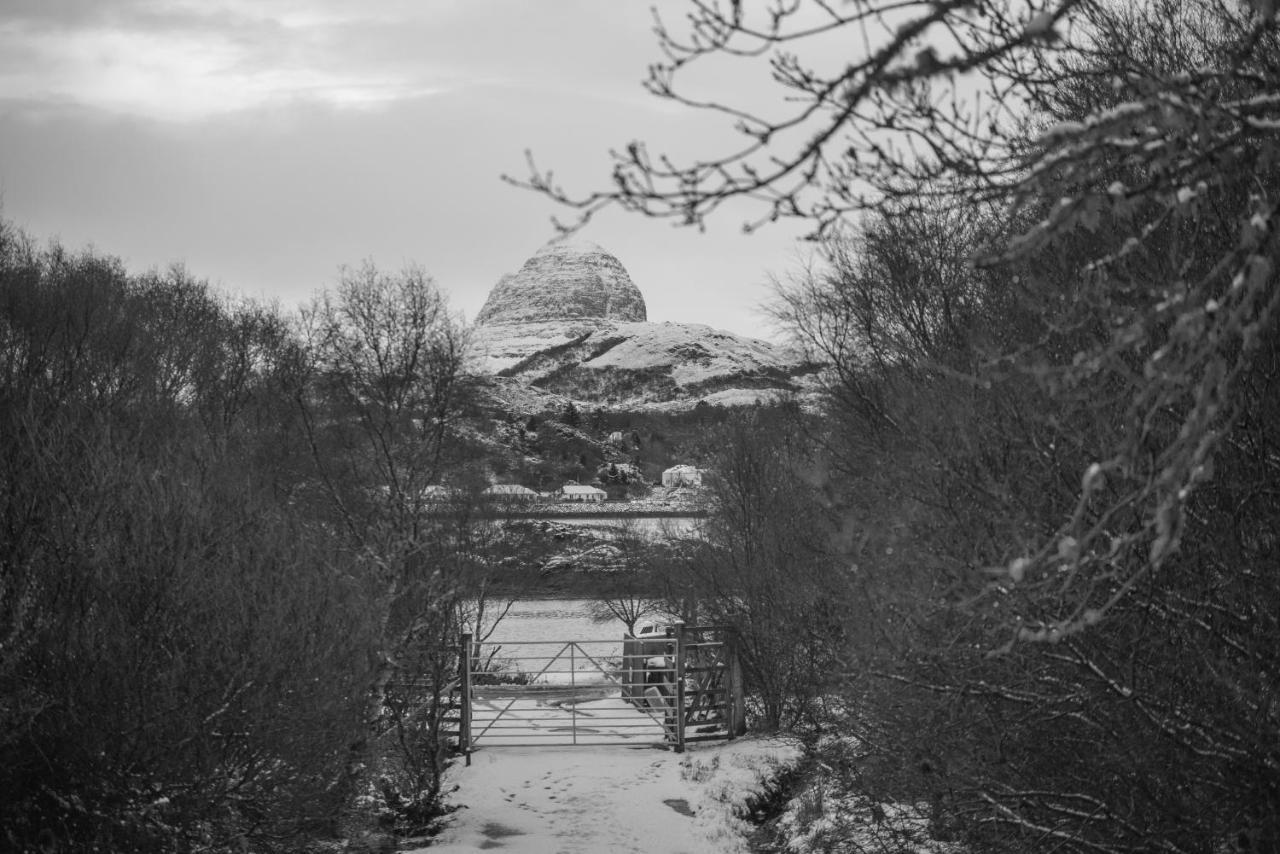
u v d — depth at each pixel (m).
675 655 21.69
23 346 22.48
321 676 12.23
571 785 18.59
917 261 12.23
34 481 12.80
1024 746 8.06
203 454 15.33
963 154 5.17
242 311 33.03
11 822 10.98
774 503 21.72
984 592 5.82
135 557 11.89
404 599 18.73
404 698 18.16
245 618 11.54
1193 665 6.95
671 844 15.62
